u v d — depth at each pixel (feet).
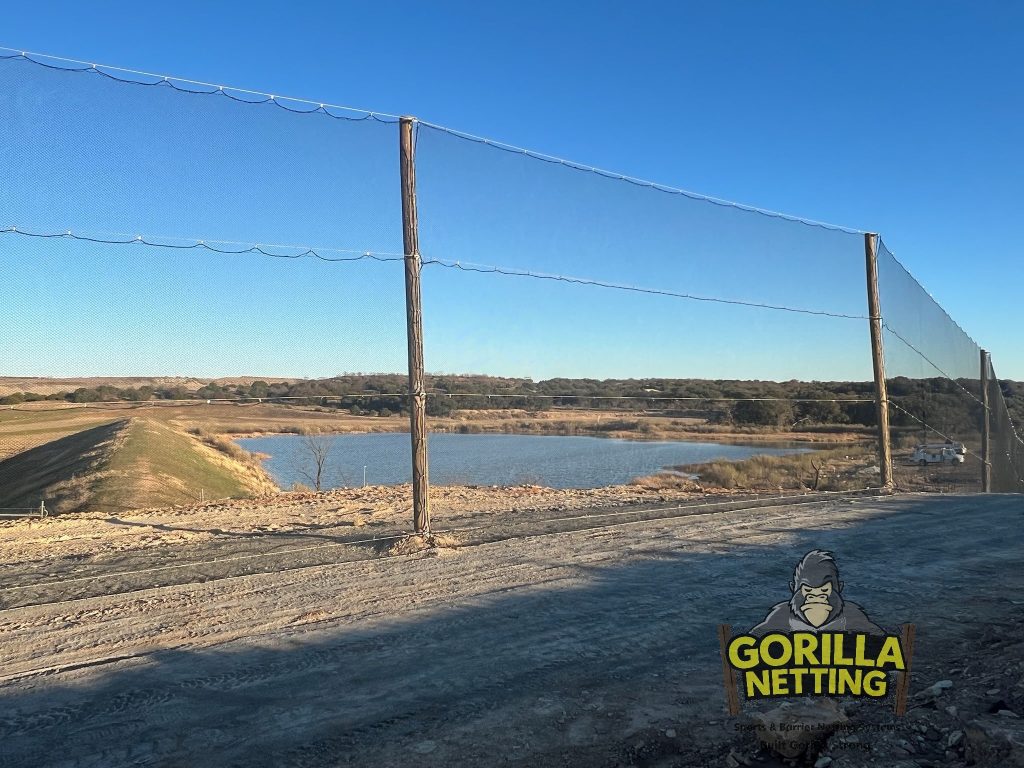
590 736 11.97
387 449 62.13
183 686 13.98
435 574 22.02
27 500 60.54
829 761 10.67
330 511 35.83
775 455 76.59
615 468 76.69
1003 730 10.26
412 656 15.49
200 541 28.17
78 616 18.19
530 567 22.88
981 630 17.04
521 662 15.17
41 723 12.48
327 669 14.80
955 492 44.98
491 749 11.55
